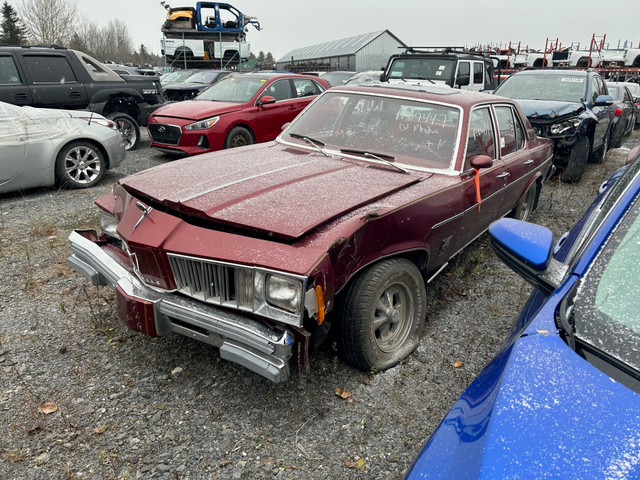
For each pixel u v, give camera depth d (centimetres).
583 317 165
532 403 137
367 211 283
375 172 357
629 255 179
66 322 362
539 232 195
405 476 143
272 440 255
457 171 367
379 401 286
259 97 930
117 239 340
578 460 120
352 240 263
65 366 312
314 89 1054
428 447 145
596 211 242
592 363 149
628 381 143
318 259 241
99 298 398
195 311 259
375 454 249
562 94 878
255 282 245
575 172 809
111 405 278
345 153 398
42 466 237
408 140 394
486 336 359
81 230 336
